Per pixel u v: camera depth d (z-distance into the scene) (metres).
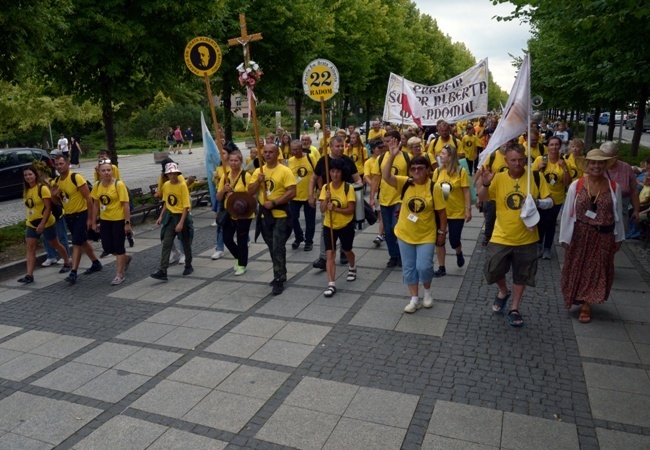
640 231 8.98
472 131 16.47
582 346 5.29
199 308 6.64
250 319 6.21
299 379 4.82
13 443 4.04
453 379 4.72
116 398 4.62
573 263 5.78
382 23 27.78
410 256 6.09
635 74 9.16
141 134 47.03
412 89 11.63
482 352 5.21
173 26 11.57
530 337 5.52
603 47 8.76
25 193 7.94
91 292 7.43
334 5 20.34
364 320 6.06
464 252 8.67
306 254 8.99
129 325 6.20
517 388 4.54
